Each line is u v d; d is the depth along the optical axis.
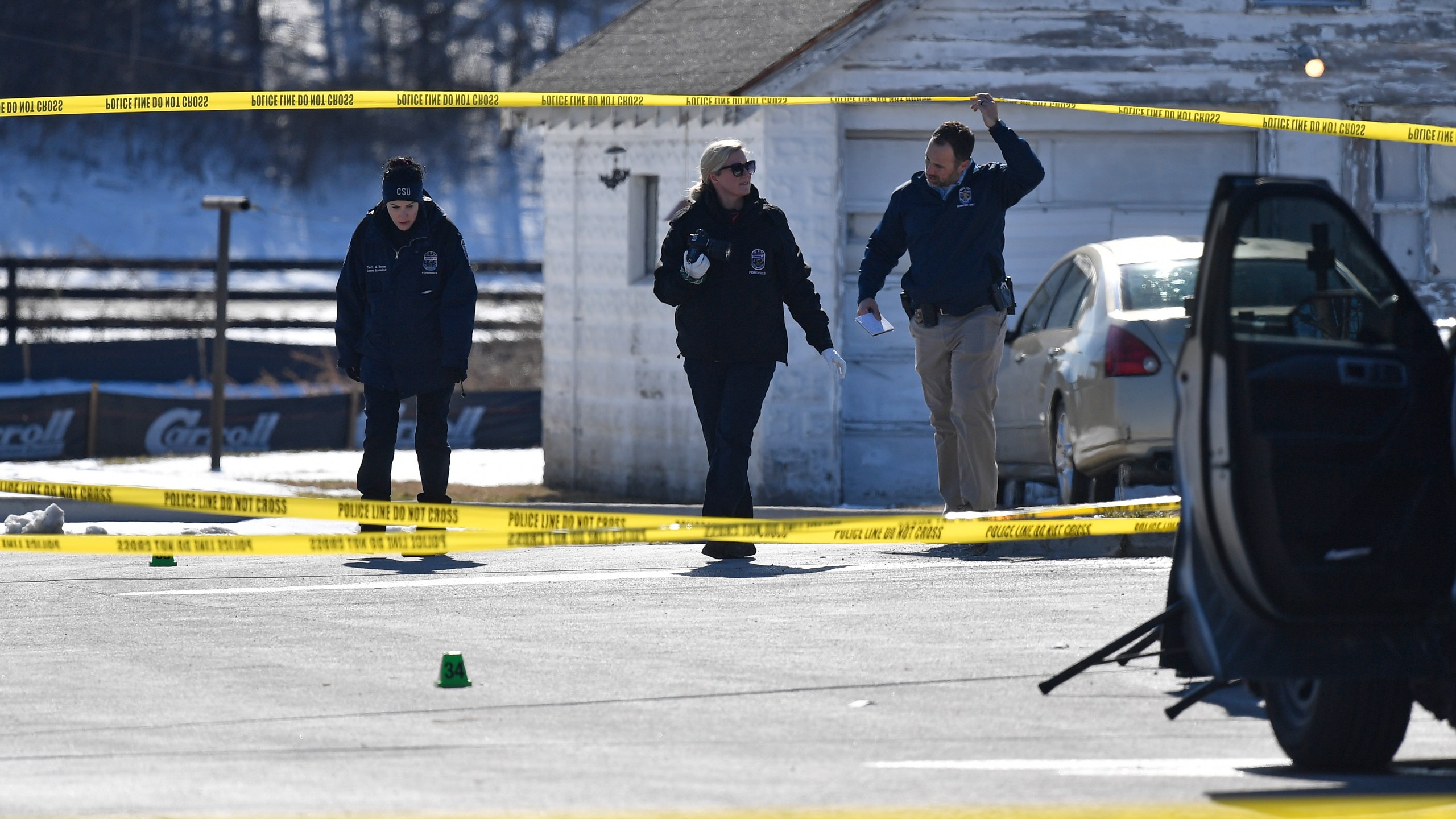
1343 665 17.11
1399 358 17.48
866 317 35.66
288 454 83.56
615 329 62.84
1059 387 40.62
